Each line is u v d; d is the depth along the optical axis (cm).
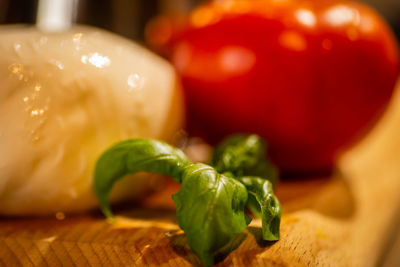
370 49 18
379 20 19
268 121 19
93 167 16
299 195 18
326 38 18
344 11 19
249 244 13
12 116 15
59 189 16
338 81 18
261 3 19
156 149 14
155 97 17
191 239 13
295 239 14
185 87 19
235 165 15
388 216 18
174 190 19
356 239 16
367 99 19
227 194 13
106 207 15
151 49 22
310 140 19
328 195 18
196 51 19
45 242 14
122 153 14
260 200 13
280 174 20
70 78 15
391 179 21
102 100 16
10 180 15
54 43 16
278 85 18
